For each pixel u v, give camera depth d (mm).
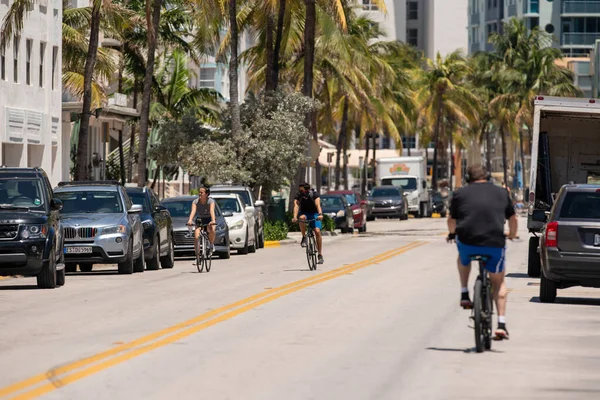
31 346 27641
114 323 32781
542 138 58219
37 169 48250
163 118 115375
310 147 97125
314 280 49812
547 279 39969
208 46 98375
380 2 97750
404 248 81250
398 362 25203
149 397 20578
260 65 114312
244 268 59281
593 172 59625
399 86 189125
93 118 111062
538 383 22594
